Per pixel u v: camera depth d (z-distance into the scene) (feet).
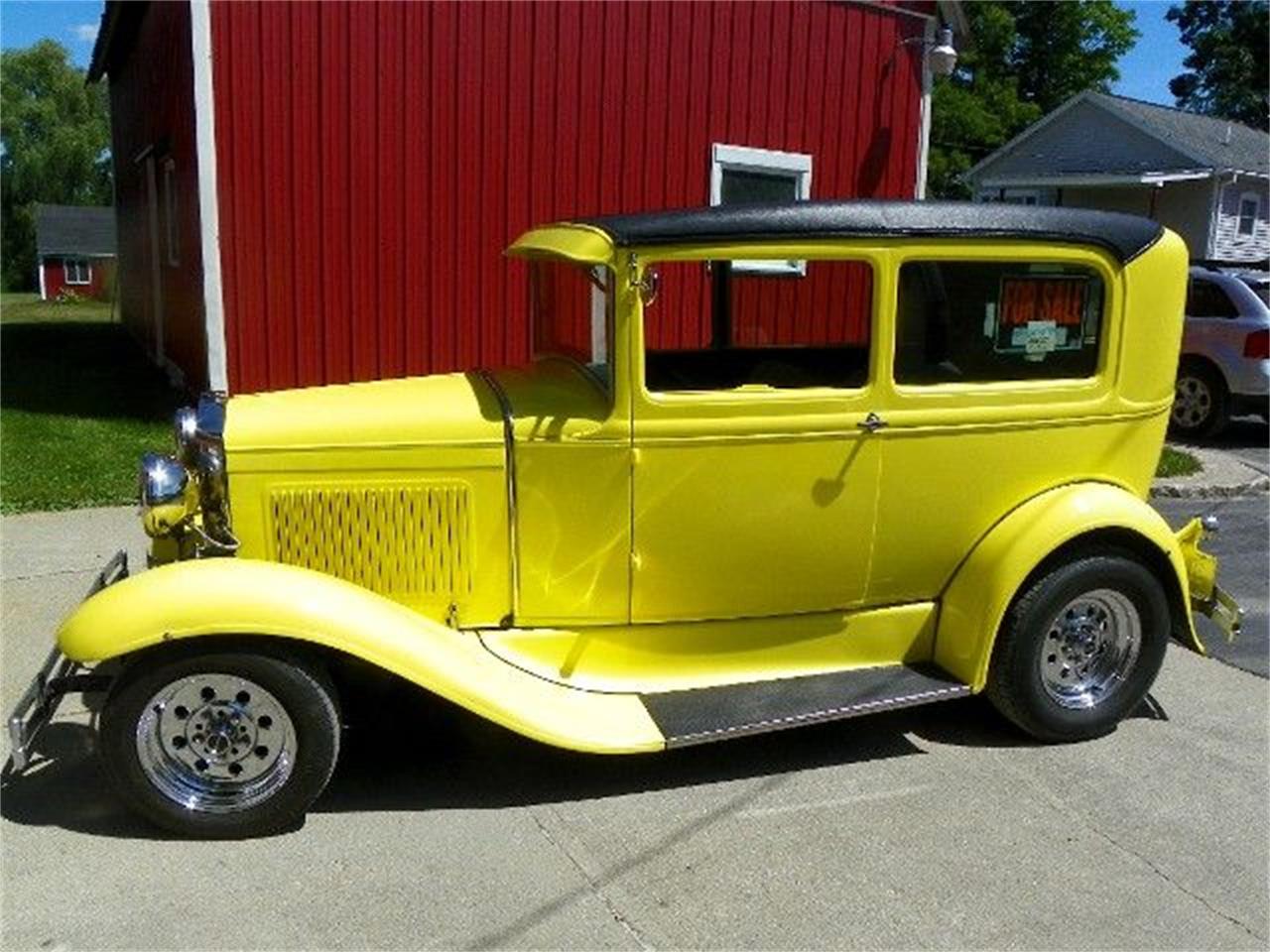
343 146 28.30
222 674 10.87
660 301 12.96
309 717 11.03
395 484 12.03
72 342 57.88
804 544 12.87
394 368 29.76
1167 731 14.42
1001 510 13.52
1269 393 35.55
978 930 10.03
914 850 11.34
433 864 10.89
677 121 31.53
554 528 12.31
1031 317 13.20
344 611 11.04
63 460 27.35
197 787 11.19
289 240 28.22
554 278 13.84
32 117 194.39
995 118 117.70
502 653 12.40
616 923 10.01
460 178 29.50
